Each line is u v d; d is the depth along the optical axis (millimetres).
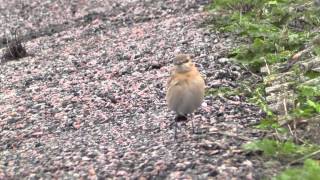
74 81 15281
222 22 17594
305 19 16125
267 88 12398
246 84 12992
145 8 22125
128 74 15086
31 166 10008
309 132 9977
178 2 21766
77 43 19594
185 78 9383
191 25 18266
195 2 21219
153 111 12102
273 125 10258
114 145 10414
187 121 11039
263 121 10523
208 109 11578
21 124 12445
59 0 26016
